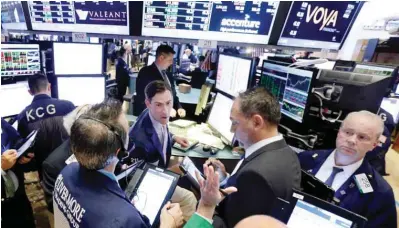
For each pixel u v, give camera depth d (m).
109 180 0.85
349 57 4.04
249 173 0.95
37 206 2.36
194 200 1.56
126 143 0.99
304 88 1.36
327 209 0.78
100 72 2.80
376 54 3.65
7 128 1.74
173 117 2.51
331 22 2.10
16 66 2.41
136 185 1.17
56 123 1.83
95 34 2.38
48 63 2.69
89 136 0.82
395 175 2.70
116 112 0.97
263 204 0.90
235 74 1.83
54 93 2.54
